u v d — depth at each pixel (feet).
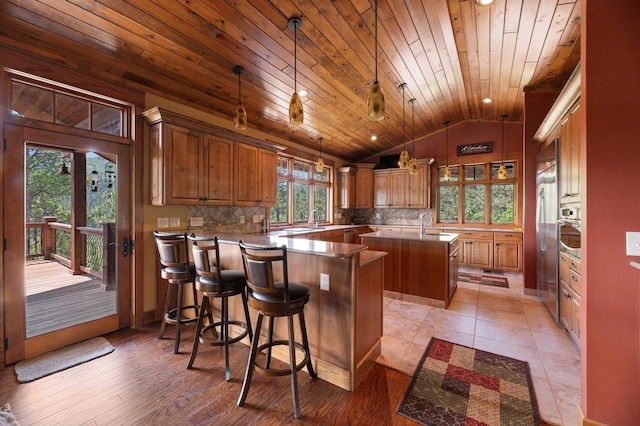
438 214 21.97
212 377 7.02
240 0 7.14
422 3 8.06
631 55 4.88
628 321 4.90
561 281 9.84
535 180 13.47
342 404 6.14
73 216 8.95
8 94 7.36
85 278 9.20
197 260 7.42
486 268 18.63
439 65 11.76
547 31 9.09
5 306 7.39
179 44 8.38
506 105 16.44
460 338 9.14
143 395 6.33
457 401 6.21
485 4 8.07
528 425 5.53
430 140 21.94
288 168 18.53
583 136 5.26
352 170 23.06
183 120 10.07
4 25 6.97
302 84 11.55
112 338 9.05
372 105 6.80
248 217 14.40
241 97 11.71
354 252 6.45
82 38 7.68
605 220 5.04
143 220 10.03
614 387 5.00
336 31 8.79
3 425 5.39
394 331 9.64
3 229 7.36
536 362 7.73
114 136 9.45
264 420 5.65
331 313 6.97
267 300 6.03
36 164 8.11
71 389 6.51
